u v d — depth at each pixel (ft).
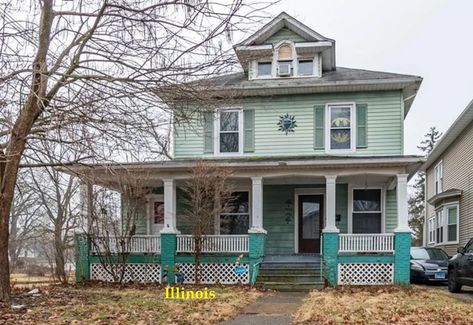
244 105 50.98
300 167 43.60
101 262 43.73
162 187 52.19
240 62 21.61
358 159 42.39
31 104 23.76
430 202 76.28
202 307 27.50
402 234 42.34
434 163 83.35
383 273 42.45
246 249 44.19
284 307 28.91
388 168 42.91
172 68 20.92
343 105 49.83
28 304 27.96
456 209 64.85
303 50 51.19
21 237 76.54
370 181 48.98
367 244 43.11
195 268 43.29
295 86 49.16
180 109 22.77
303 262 44.27
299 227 50.55
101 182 38.40
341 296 33.58
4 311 25.14
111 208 44.98
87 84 22.11
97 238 44.06
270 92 50.24
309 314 25.27
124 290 37.17
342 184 49.93
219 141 51.01
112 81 21.54
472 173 57.77
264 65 51.67
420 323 22.63
